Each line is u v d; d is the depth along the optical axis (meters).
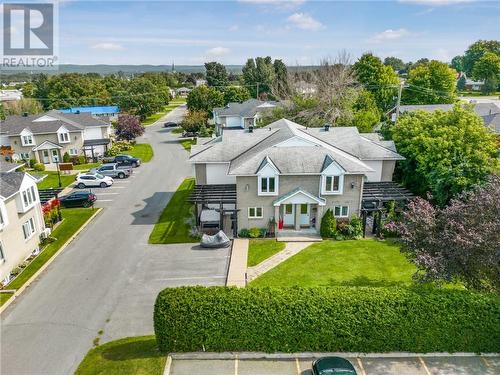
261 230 34.25
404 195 35.38
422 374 18.52
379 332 19.47
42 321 22.95
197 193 36.31
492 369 18.86
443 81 89.25
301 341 19.62
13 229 28.48
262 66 128.75
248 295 19.84
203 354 19.88
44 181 54.19
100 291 26.14
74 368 19.12
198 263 29.77
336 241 33.34
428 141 36.84
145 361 19.17
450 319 19.34
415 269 28.33
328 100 61.25
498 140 41.34
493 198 21.38
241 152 38.84
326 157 34.19
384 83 88.12
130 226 37.38
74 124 67.62
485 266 20.73
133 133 78.00
